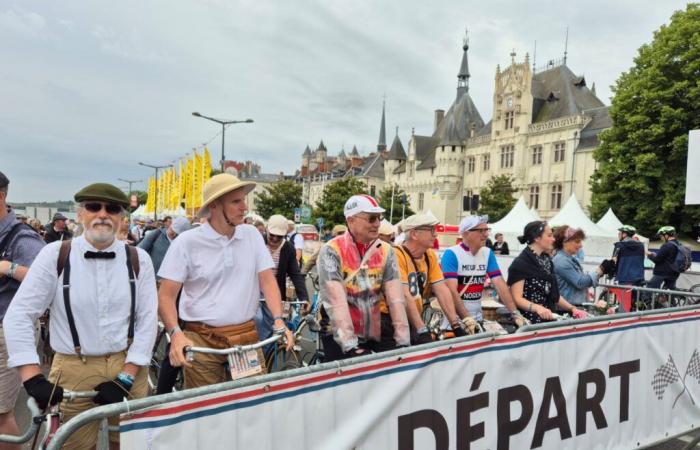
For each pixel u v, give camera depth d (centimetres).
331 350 319
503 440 281
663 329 369
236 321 293
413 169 6762
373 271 309
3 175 307
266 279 309
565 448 311
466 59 7344
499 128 4903
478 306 436
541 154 4388
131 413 160
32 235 316
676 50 2505
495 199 4106
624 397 344
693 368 396
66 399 217
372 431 225
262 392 189
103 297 244
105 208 243
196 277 288
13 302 229
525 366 290
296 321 533
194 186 2659
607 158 2762
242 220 292
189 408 171
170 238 605
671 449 409
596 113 4031
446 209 5681
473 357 266
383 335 329
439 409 252
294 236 860
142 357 250
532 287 432
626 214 2673
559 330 305
